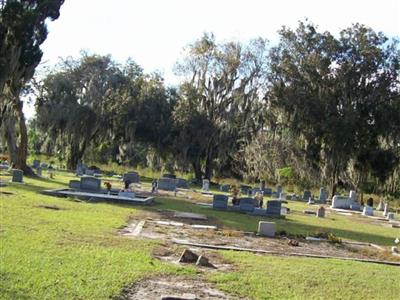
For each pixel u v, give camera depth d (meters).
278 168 52.94
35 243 11.16
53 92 54.03
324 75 48.59
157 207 24.09
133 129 57.31
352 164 49.72
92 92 55.28
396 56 48.41
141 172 57.16
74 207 19.69
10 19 33.50
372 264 14.27
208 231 17.50
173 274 9.98
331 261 13.84
